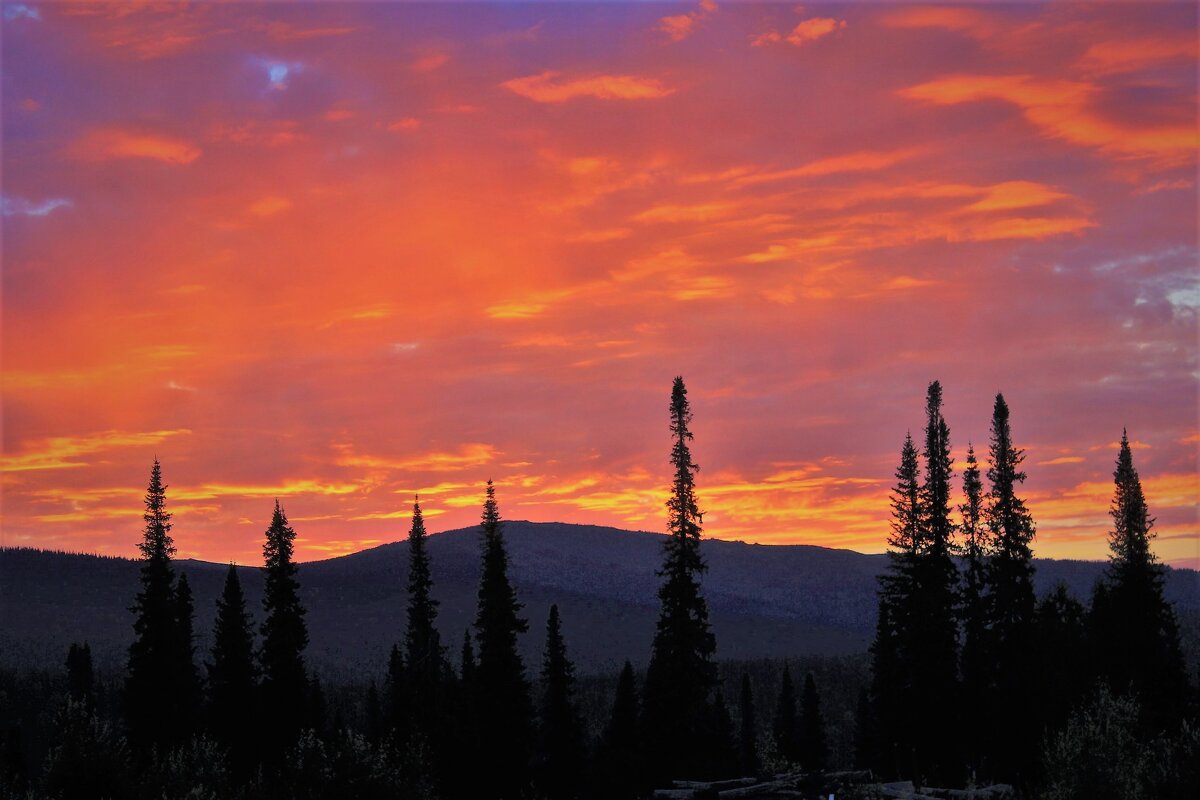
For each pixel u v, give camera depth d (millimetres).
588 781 68250
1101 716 30156
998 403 62719
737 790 39344
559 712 71750
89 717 39250
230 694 74125
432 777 57156
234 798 39469
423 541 83875
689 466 65312
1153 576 68375
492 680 69688
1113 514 70562
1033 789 34375
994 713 58344
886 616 64250
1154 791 27828
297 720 74125
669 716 63000
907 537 63125
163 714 73312
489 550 72688
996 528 61812
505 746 68188
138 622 75750
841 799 35625
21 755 48312
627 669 75938
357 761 39469
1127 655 63438
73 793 37281
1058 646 61656
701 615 64688
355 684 188375
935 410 62938
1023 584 61031
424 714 74188
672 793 39625
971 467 62719
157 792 38625
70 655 102688
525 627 71562
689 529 64875
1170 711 60438
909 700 61000
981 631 61156
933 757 59188
